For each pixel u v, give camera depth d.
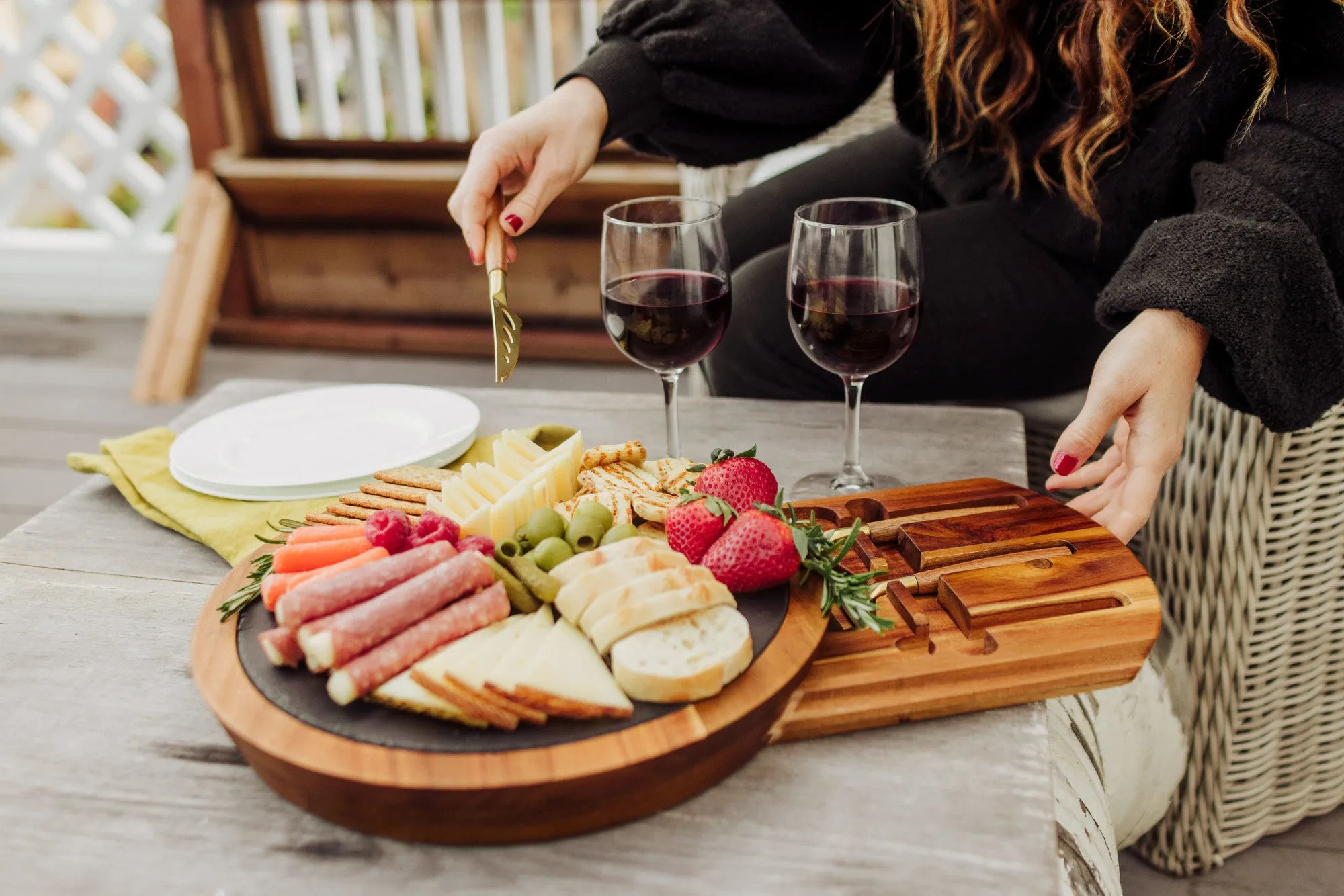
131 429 2.63
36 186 3.81
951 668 0.77
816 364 1.44
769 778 0.73
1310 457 1.20
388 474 1.03
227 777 0.75
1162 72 1.20
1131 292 0.99
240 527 1.00
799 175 1.67
